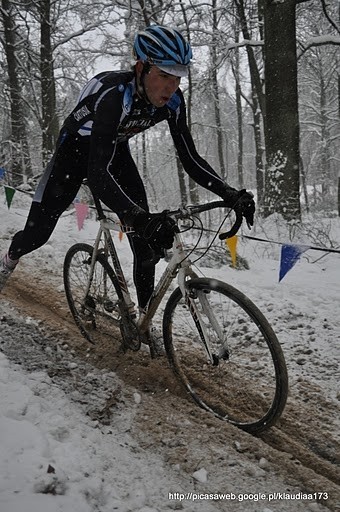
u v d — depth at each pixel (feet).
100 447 7.66
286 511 7.00
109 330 12.03
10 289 15.10
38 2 44.19
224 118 99.71
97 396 9.19
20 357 10.12
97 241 11.07
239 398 9.69
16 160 50.60
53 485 6.07
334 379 10.53
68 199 10.15
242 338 11.30
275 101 25.30
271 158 25.62
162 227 7.74
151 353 10.23
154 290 9.82
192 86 49.90
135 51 8.27
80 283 11.91
